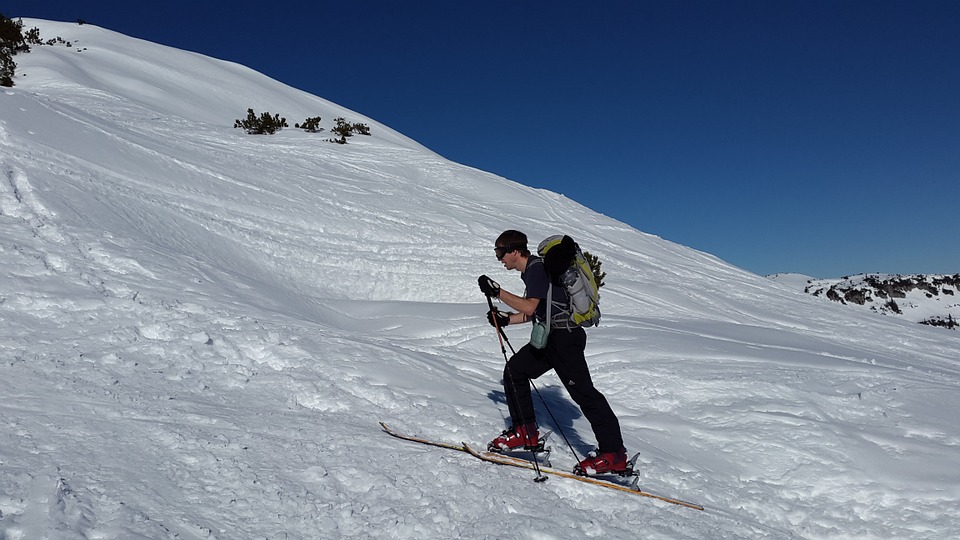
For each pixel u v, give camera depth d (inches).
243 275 377.4
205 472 137.7
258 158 717.9
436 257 548.1
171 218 420.2
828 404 262.5
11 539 98.4
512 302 177.5
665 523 160.9
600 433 177.5
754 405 257.3
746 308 578.9
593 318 179.5
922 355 505.4
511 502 153.9
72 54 1248.8
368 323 375.9
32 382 168.4
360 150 957.2
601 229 804.6
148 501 120.6
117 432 147.6
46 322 214.4
